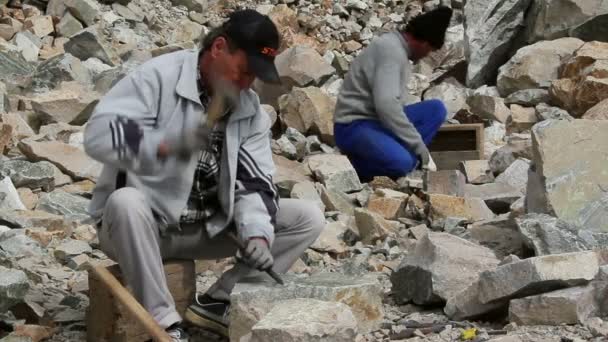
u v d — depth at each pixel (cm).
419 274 530
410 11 1396
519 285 484
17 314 507
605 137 636
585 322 478
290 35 1286
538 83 1057
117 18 1267
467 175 850
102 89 1007
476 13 1172
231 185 463
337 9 1383
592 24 1115
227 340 491
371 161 846
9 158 802
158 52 1160
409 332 483
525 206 661
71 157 791
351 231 685
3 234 629
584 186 627
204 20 1361
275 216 490
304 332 419
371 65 839
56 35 1188
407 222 725
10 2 1230
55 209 703
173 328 448
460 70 1181
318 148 934
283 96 973
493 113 1009
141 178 455
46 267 600
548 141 632
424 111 873
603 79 980
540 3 1144
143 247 444
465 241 546
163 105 446
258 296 462
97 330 476
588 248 560
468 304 503
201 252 488
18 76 1034
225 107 454
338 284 480
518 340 457
